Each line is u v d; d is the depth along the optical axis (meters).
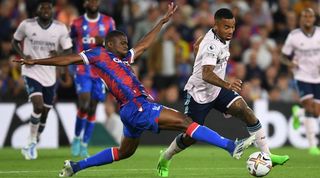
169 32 48.84
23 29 32.78
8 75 43.84
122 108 21.92
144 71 49.44
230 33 23.28
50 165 29.08
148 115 21.47
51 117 41.44
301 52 37.81
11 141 41.00
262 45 50.34
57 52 33.38
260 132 24.94
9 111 41.03
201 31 50.44
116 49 22.64
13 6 50.06
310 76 37.78
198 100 24.56
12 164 29.47
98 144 42.44
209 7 54.28
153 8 51.00
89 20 34.84
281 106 44.34
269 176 24.53
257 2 53.69
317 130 44.16
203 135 21.31
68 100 41.88
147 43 23.50
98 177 24.23
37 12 32.84
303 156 35.16
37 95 32.47
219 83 22.25
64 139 41.59
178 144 24.06
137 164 29.52
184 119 21.48
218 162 30.77
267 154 22.47
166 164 24.52
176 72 48.41
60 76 33.94
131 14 51.44
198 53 23.88
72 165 22.55
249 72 48.69
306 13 37.44
